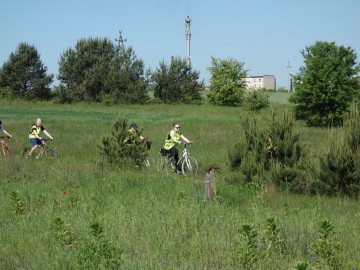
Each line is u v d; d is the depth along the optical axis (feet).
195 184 56.75
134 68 302.04
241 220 37.83
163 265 26.91
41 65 311.06
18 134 123.75
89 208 42.88
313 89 166.81
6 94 298.35
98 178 59.88
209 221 36.63
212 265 27.99
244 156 61.36
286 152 59.67
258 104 237.66
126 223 36.32
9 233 34.04
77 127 147.64
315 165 57.72
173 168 73.10
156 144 106.73
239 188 55.42
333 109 167.32
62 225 32.71
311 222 36.52
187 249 30.53
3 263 27.91
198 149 97.09
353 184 54.08
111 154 73.10
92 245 27.45
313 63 167.43
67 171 65.72
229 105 297.53
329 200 52.26
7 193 49.98
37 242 31.50
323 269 26.23
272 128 61.57
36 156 83.51
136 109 260.83
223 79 292.20
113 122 76.02
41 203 45.60
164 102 303.27
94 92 302.04
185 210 39.96
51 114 212.64
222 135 121.70
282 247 30.07
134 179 59.11
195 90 304.71
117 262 26.30
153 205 43.65
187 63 305.94
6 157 76.28
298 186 56.90
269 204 48.70
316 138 115.24
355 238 32.53
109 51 310.04
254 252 27.45
